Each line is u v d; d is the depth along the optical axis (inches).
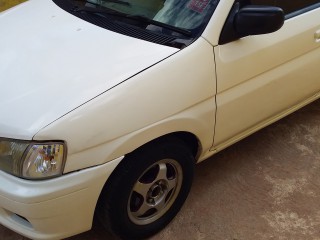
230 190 115.0
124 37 92.8
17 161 76.0
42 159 75.2
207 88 92.0
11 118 77.5
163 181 95.3
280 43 104.1
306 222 106.9
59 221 80.3
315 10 113.3
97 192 81.0
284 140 135.2
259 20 89.5
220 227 104.0
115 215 88.0
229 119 101.7
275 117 121.2
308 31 110.6
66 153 76.2
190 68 88.7
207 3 94.8
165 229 102.6
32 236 82.6
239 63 96.5
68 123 76.1
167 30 94.6
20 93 81.4
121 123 80.2
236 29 93.3
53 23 101.2
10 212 84.8
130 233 94.3
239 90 100.0
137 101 82.0
